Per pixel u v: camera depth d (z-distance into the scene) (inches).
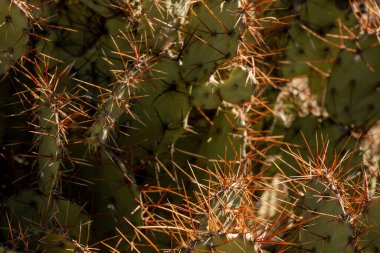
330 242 108.0
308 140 149.8
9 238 117.3
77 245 112.0
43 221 115.4
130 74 117.4
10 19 115.0
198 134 134.2
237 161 127.1
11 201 118.0
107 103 116.3
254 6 134.6
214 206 111.2
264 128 150.9
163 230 114.8
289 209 134.3
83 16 133.3
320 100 163.3
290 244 114.3
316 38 159.3
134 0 130.8
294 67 158.7
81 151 122.4
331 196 109.3
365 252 108.1
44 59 122.8
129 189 118.4
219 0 124.9
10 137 127.5
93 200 122.2
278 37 157.3
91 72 130.4
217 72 132.0
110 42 131.1
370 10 156.3
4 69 117.9
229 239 101.7
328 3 158.9
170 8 130.0
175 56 129.3
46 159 115.2
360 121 152.1
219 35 125.0
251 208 128.8
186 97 128.1
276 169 144.9
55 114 113.7
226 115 132.7
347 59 152.1
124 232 120.8
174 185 132.0
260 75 150.9
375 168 148.6
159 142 128.4
